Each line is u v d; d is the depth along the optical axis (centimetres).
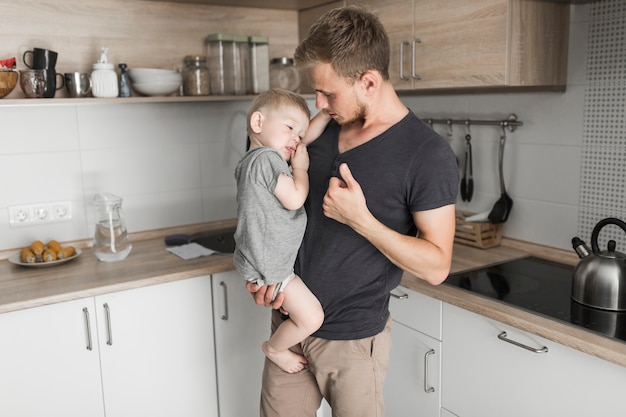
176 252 241
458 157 264
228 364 235
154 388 220
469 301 186
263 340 242
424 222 141
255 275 159
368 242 149
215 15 272
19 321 190
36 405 197
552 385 166
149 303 213
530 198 236
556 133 223
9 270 220
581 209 218
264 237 155
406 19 231
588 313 173
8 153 234
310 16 285
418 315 209
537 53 205
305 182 157
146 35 257
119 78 247
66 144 245
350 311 153
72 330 200
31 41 233
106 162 256
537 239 236
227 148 286
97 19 246
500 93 242
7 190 235
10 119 232
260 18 285
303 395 170
